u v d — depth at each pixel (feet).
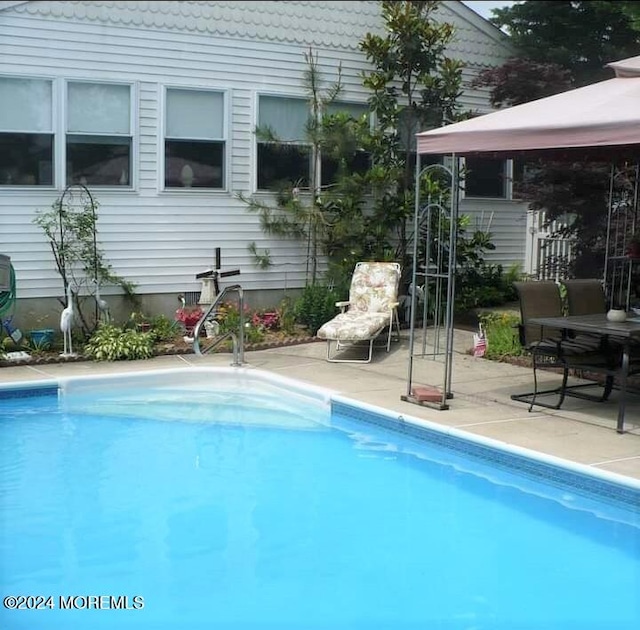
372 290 33.55
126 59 33.50
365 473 20.07
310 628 12.51
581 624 12.69
